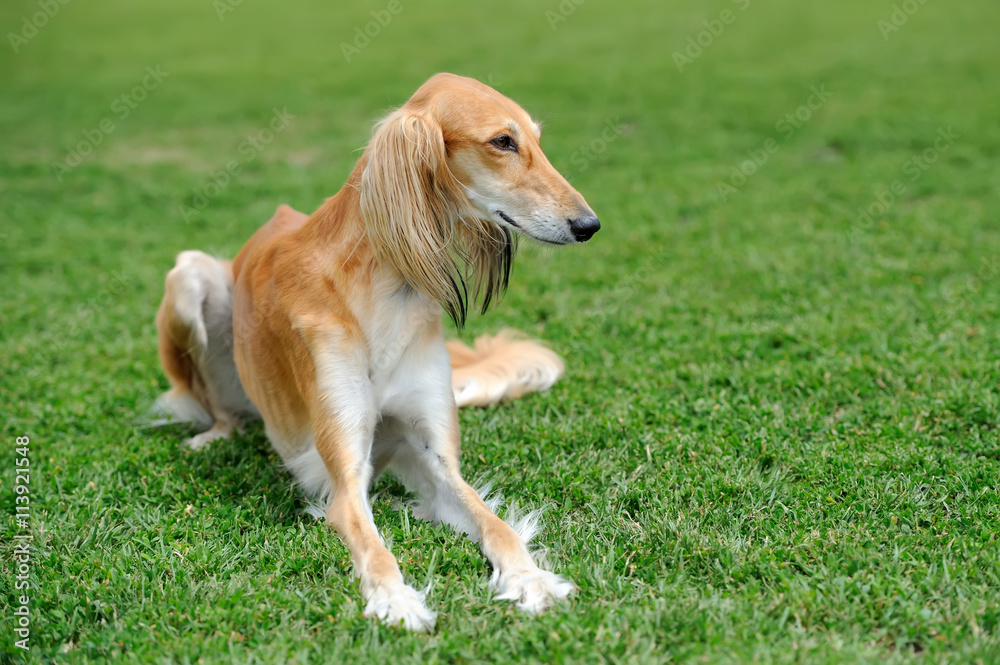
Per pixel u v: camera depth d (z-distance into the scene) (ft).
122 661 11.35
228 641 11.65
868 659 10.69
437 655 11.15
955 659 10.68
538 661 10.96
